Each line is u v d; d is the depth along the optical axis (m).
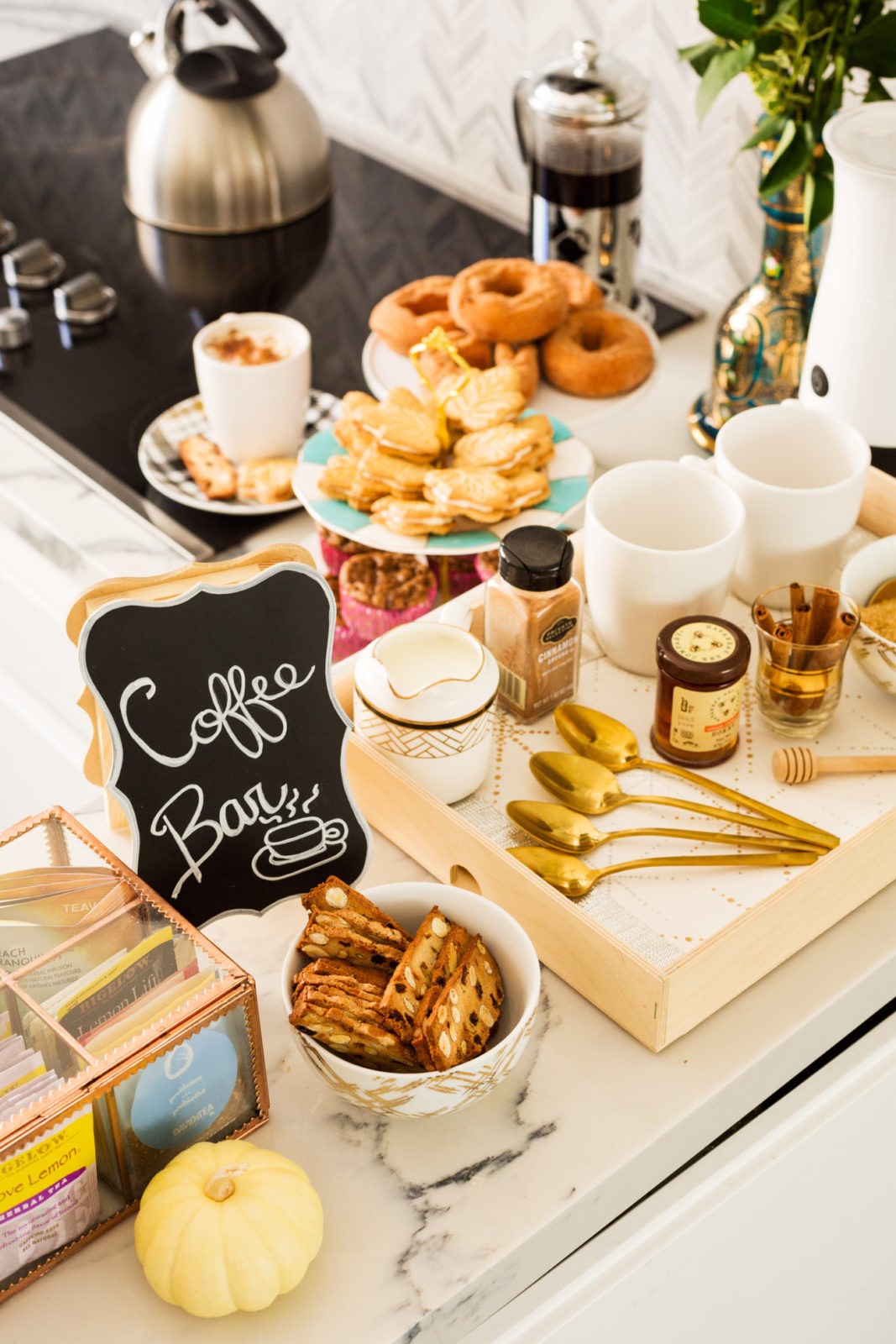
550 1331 0.73
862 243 0.99
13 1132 0.61
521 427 1.13
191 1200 0.64
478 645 0.85
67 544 1.18
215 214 1.62
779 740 0.91
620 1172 0.70
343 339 1.45
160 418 1.31
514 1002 0.73
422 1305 0.65
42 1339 0.64
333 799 0.80
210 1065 0.68
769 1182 0.82
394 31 1.71
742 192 1.44
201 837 0.77
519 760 0.90
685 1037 0.76
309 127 1.65
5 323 1.44
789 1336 0.98
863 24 1.05
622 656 0.95
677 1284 0.81
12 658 1.28
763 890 0.80
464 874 0.82
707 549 0.88
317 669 0.78
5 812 1.44
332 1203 0.69
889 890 0.85
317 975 0.69
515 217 1.68
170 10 1.59
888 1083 0.87
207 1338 0.64
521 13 1.55
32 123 1.90
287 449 1.25
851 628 0.87
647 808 0.86
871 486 1.04
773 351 1.19
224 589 0.73
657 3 1.41
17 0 2.18
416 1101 0.67
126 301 1.53
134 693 0.72
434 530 1.06
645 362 1.28
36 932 0.71
